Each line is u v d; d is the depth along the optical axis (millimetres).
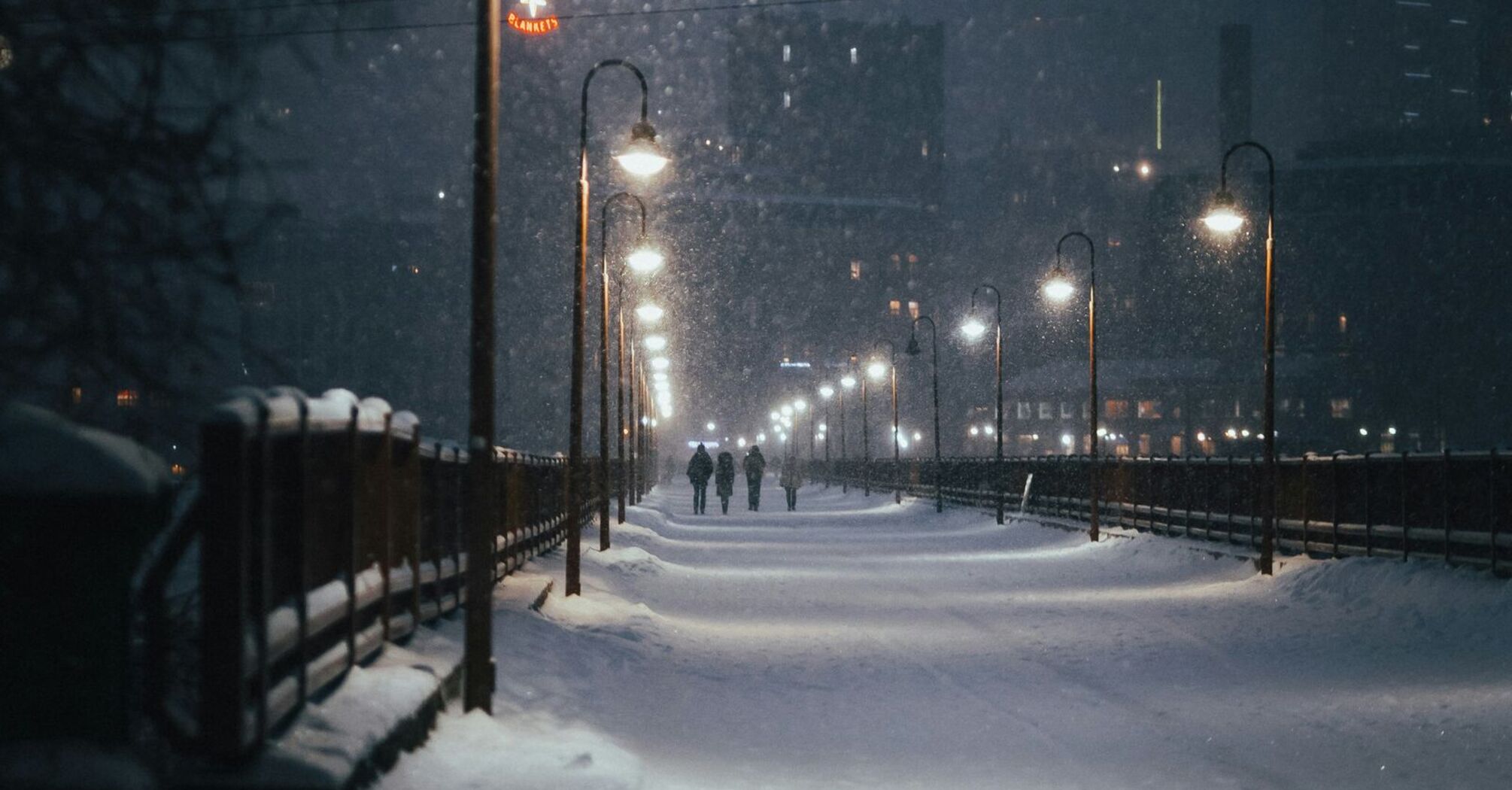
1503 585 19781
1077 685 14812
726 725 12398
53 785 4801
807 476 134750
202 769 6059
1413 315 154875
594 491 44438
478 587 11016
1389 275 156250
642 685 14312
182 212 5262
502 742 9617
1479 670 15766
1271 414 26859
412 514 12383
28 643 5629
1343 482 26766
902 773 10445
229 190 5324
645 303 50250
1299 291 158500
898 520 59719
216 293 5402
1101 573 31031
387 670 9523
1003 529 47719
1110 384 156875
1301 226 159125
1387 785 9969
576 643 15648
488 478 11094
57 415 5566
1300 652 17438
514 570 21844
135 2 5176
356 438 9305
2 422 5469
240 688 6066
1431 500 23578
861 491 94812
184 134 5238
